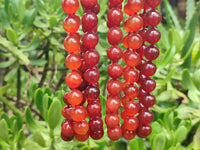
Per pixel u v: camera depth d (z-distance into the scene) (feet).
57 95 0.69
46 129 0.61
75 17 0.39
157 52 0.43
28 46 0.82
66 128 0.45
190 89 0.74
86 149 0.58
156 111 0.79
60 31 0.81
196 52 0.89
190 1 0.93
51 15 0.81
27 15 0.84
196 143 0.68
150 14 0.41
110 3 0.43
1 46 0.83
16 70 0.87
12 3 0.83
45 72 0.92
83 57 0.41
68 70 0.81
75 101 0.41
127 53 0.42
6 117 0.65
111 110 0.42
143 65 0.45
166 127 0.67
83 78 0.44
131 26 0.40
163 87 0.85
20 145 0.57
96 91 0.42
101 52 0.70
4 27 0.83
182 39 0.89
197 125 0.76
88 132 0.45
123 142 0.88
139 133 0.48
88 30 0.40
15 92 1.15
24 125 0.80
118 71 0.41
